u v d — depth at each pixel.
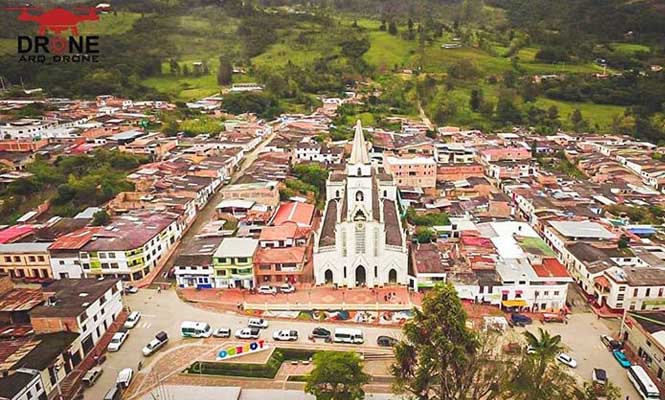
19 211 150.12
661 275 107.38
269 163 185.12
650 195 165.00
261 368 89.75
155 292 116.06
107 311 101.44
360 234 114.62
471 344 73.12
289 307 109.81
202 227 145.88
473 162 198.00
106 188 155.88
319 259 117.12
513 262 114.94
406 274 117.19
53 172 168.50
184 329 99.62
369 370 90.38
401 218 145.88
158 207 147.38
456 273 112.56
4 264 119.25
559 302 107.69
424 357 69.75
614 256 117.81
